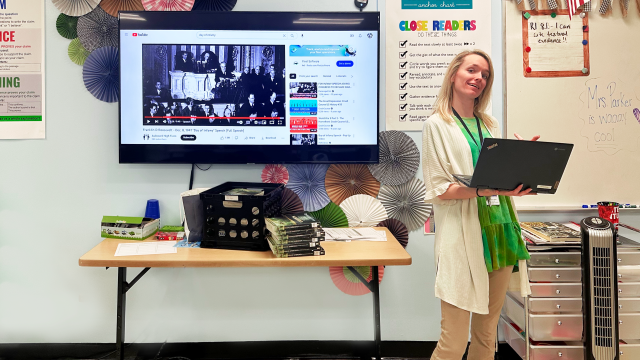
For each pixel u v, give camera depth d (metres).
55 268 2.15
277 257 1.62
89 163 2.12
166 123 2.00
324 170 2.13
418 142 2.12
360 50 2.00
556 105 2.09
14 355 2.18
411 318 2.18
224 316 2.18
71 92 2.10
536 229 1.93
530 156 1.31
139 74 1.98
